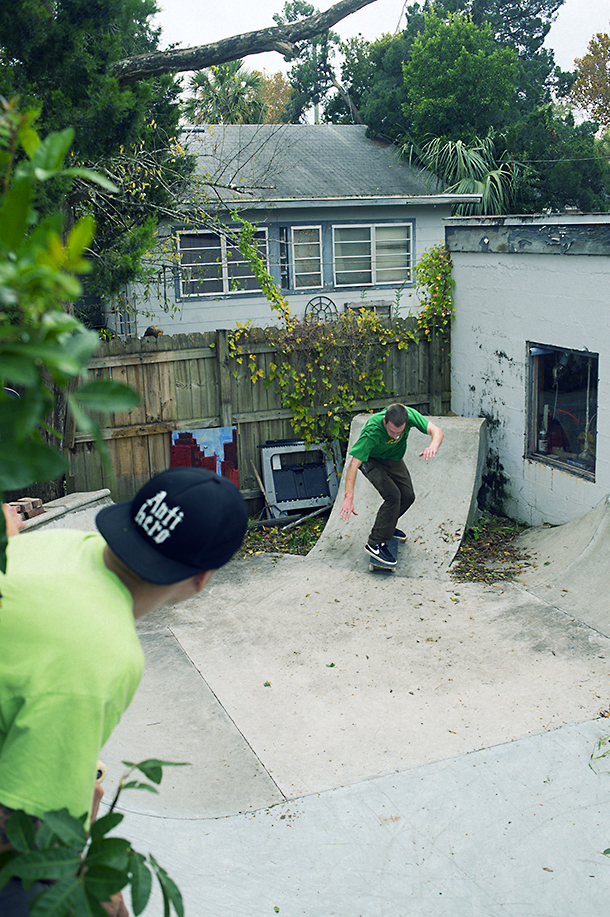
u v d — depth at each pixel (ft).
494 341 27.09
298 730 15.20
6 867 2.93
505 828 12.00
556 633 18.56
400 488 22.33
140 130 22.65
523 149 68.54
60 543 4.46
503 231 25.62
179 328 47.42
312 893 10.48
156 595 4.42
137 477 26.89
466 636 18.83
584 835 11.74
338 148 63.00
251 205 46.42
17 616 3.87
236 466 27.94
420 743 14.49
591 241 21.93
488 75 64.23
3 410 2.39
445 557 23.24
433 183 59.16
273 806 12.68
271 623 20.18
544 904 10.37
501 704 15.70
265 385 28.02
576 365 23.75
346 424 29.12
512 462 26.96
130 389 2.50
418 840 11.78
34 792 3.67
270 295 29.84
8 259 2.59
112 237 28.89
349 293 52.75
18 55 20.07
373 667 17.63
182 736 15.07
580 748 13.96
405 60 74.59
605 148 70.74
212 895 10.02
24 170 2.72
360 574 22.95
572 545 22.43
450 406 30.32
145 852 10.56
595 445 23.13
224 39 24.50
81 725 3.77
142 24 25.96
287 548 25.79
